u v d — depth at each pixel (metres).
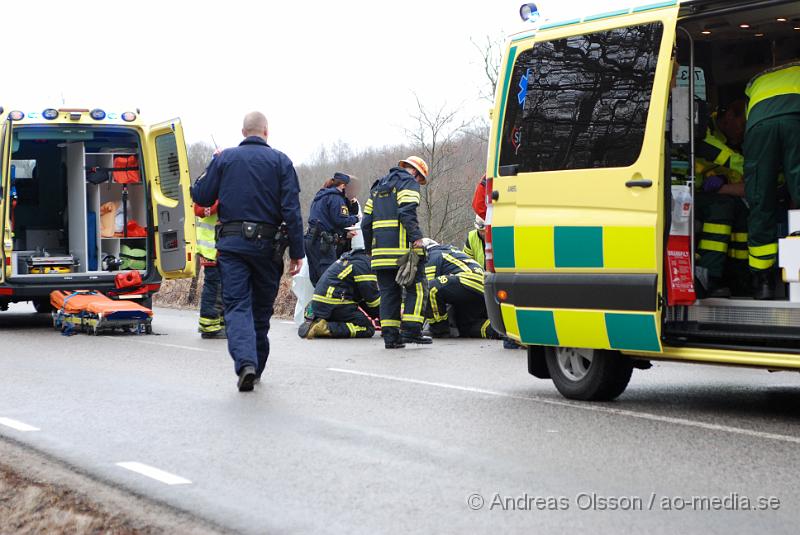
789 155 7.06
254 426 6.75
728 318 7.21
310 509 4.83
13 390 8.37
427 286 12.66
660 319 7.09
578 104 7.52
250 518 4.71
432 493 5.05
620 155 7.24
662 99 7.04
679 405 7.48
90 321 13.05
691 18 7.07
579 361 7.75
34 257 14.47
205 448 6.13
